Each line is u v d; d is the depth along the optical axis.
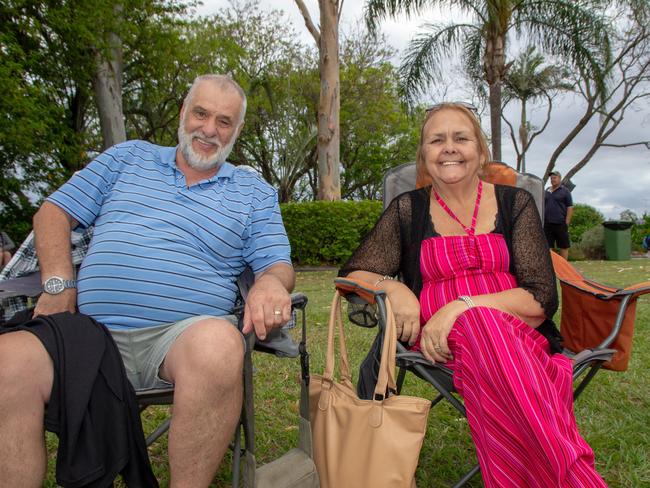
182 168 2.03
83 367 1.43
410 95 12.16
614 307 1.86
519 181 2.46
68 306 1.79
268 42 23.62
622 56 18.23
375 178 34.06
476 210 2.08
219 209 1.96
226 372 1.48
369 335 4.37
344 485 1.68
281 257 2.00
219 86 2.02
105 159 2.00
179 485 1.50
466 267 1.99
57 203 1.89
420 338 1.93
